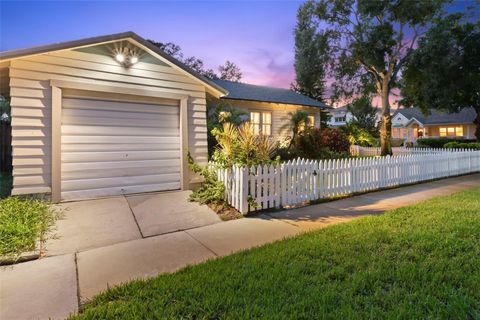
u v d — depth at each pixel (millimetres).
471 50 16516
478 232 3893
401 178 8547
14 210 4539
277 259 3203
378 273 2803
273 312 2207
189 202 5961
